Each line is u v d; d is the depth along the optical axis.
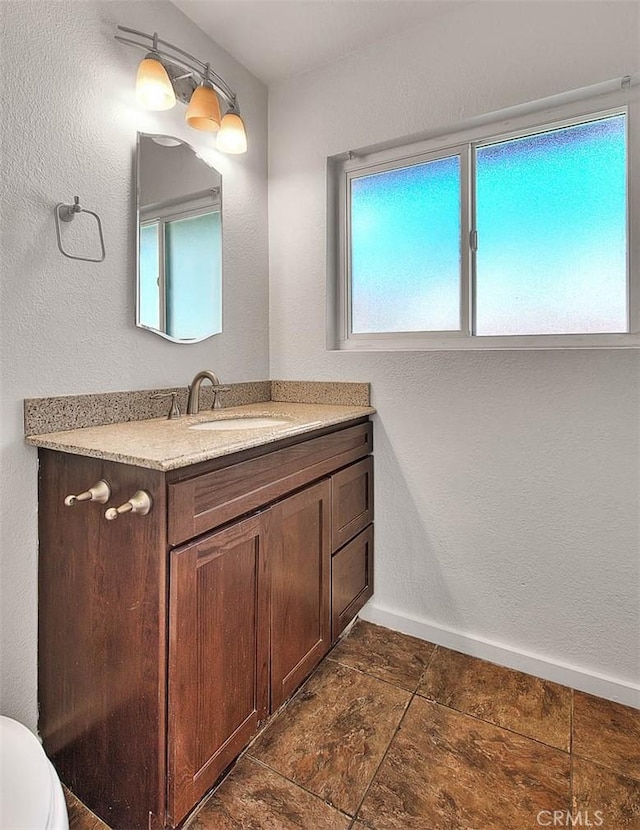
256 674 1.30
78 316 1.38
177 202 1.69
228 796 1.21
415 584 1.92
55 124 1.29
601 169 1.61
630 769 1.29
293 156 2.11
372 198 2.04
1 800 0.88
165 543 1.01
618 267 1.60
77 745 1.21
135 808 1.09
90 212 1.33
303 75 2.06
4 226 1.19
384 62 1.87
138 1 1.52
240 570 1.22
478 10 1.69
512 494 1.72
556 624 1.66
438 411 1.83
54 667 1.25
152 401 1.62
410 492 1.91
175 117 1.67
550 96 1.59
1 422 1.20
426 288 1.94
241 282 2.03
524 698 1.58
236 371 2.02
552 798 1.21
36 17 1.24
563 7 1.56
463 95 1.73
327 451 1.64
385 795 1.21
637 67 1.46
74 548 1.18
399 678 1.68
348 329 2.11
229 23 1.74
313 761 1.32
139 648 1.06
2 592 1.21
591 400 1.57
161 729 1.03
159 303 1.63
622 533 1.55
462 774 1.28
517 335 1.76
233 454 1.20
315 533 1.57
